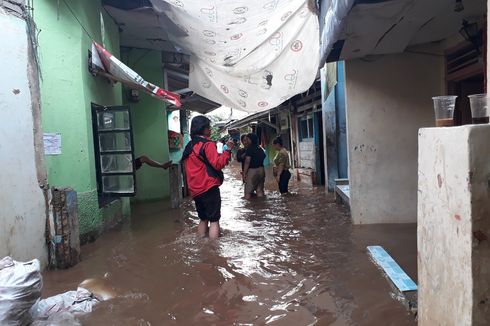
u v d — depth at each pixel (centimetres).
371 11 419
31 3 495
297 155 1598
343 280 398
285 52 763
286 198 991
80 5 620
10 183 412
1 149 402
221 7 631
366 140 632
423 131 239
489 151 180
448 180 203
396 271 396
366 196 640
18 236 419
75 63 594
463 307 189
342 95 1002
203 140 564
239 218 755
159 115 1133
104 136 682
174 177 941
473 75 522
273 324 317
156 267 466
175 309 351
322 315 327
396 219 638
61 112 559
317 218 715
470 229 182
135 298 376
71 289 409
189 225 708
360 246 514
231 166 2939
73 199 487
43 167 472
